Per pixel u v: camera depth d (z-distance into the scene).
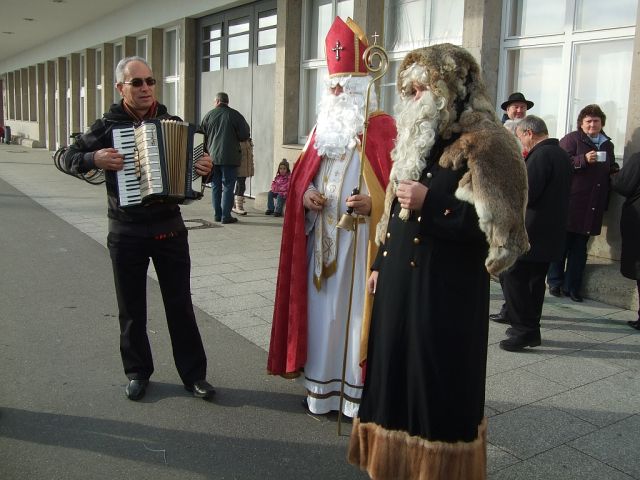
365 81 3.42
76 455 3.13
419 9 7.86
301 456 3.16
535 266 4.36
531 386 3.91
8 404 3.64
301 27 10.14
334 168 3.41
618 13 5.82
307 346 3.54
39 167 18.28
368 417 2.57
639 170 4.87
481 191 2.22
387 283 2.53
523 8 6.62
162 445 3.24
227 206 9.24
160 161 3.37
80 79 21.30
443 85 2.38
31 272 6.54
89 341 4.62
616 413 3.58
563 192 4.37
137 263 3.62
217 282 6.21
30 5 16.33
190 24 13.09
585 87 6.16
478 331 2.45
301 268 3.50
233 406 3.67
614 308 5.46
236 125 9.09
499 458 3.10
